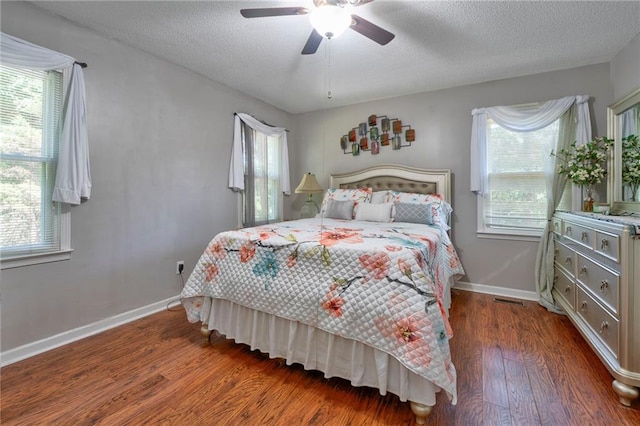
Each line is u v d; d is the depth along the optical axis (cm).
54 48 206
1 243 191
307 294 173
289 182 448
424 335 140
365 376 158
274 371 181
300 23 220
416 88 349
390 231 240
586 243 200
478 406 149
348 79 323
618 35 231
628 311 149
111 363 189
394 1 192
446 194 342
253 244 200
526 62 279
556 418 140
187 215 304
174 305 290
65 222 215
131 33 233
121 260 250
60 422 139
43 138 205
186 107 300
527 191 313
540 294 289
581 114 278
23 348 196
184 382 170
